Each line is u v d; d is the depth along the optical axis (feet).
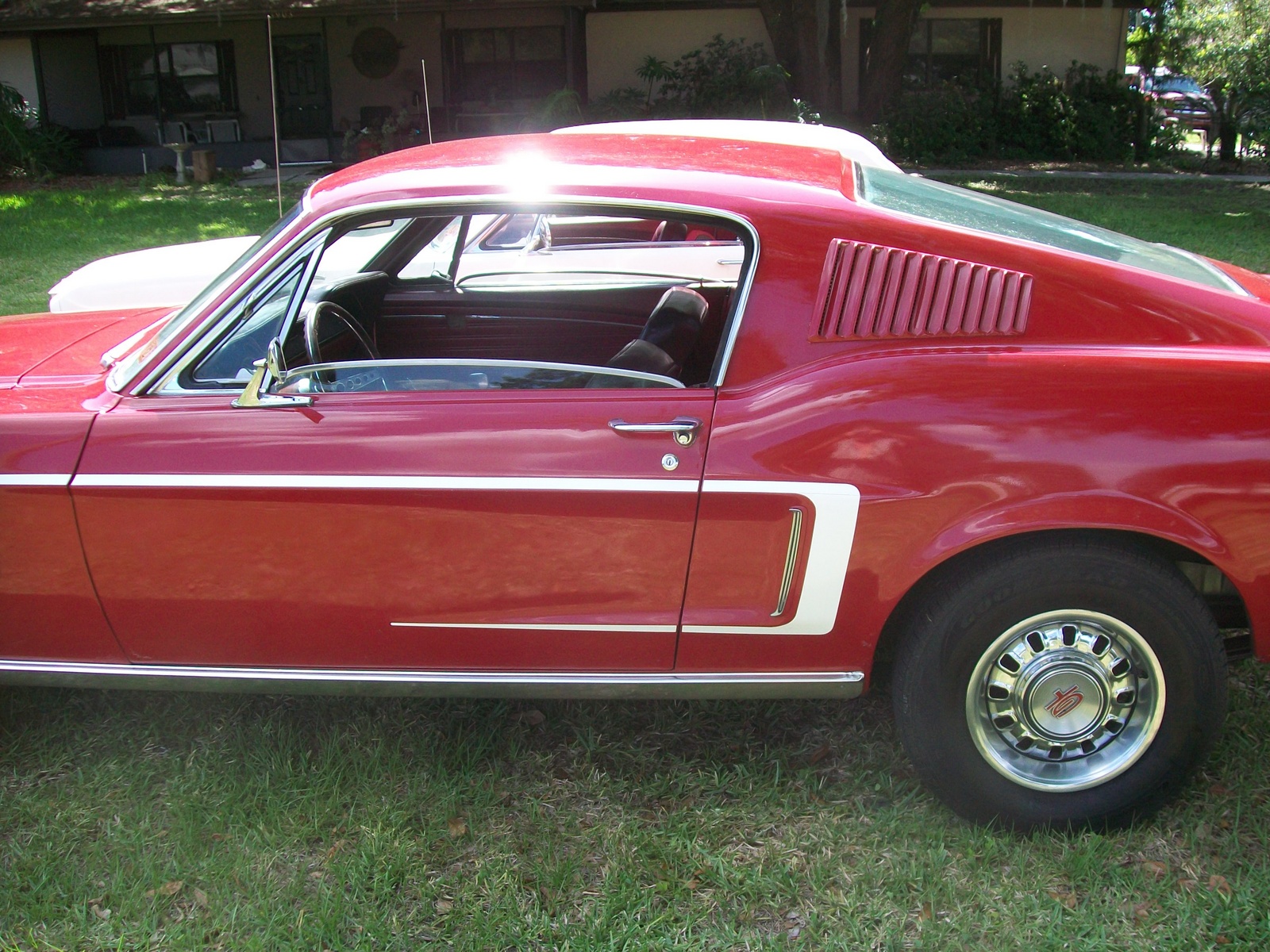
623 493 8.70
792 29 59.57
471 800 10.00
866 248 8.67
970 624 8.65
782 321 8.71
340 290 11.44
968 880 8.87
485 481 8.80
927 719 8.94
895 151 61.31
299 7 60.34
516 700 11.48
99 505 9.18
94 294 17.26
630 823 9.62
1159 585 8.46
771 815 9.74
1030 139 64.18
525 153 10.18
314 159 67.67
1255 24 62.49
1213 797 9.68
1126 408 8.35
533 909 8.68
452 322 12.69
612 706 11.37
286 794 9.94
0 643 9.82
